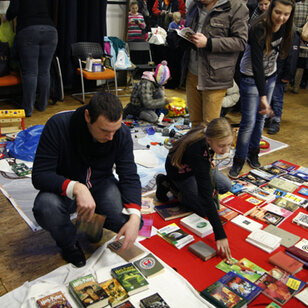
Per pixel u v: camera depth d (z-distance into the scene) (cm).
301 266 200
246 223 240
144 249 208
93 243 217
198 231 225
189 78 320
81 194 167
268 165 338
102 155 181
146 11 619
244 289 176
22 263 197
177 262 201
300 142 410
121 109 152
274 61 292
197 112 330
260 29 264
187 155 214
